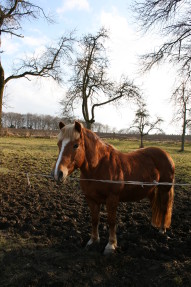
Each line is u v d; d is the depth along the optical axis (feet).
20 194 21.63
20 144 66.64
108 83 57.16
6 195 21.17
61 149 10.69
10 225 15.49
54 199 20.71
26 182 25.52
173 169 15.01
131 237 14.05
